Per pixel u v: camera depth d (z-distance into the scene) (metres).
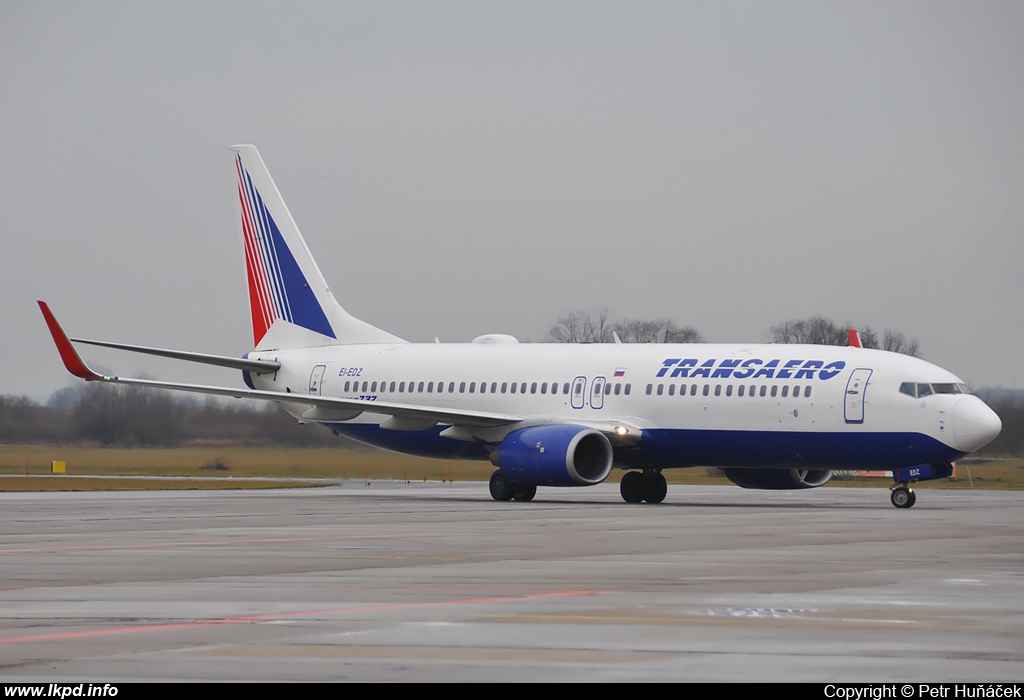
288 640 45.91
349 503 146.00
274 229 186.75
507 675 39.84
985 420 133.25
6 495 166.88
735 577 65.06
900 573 66.81
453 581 63.47
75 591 59.47
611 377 153.50
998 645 45.03
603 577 65.12
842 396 138.25
